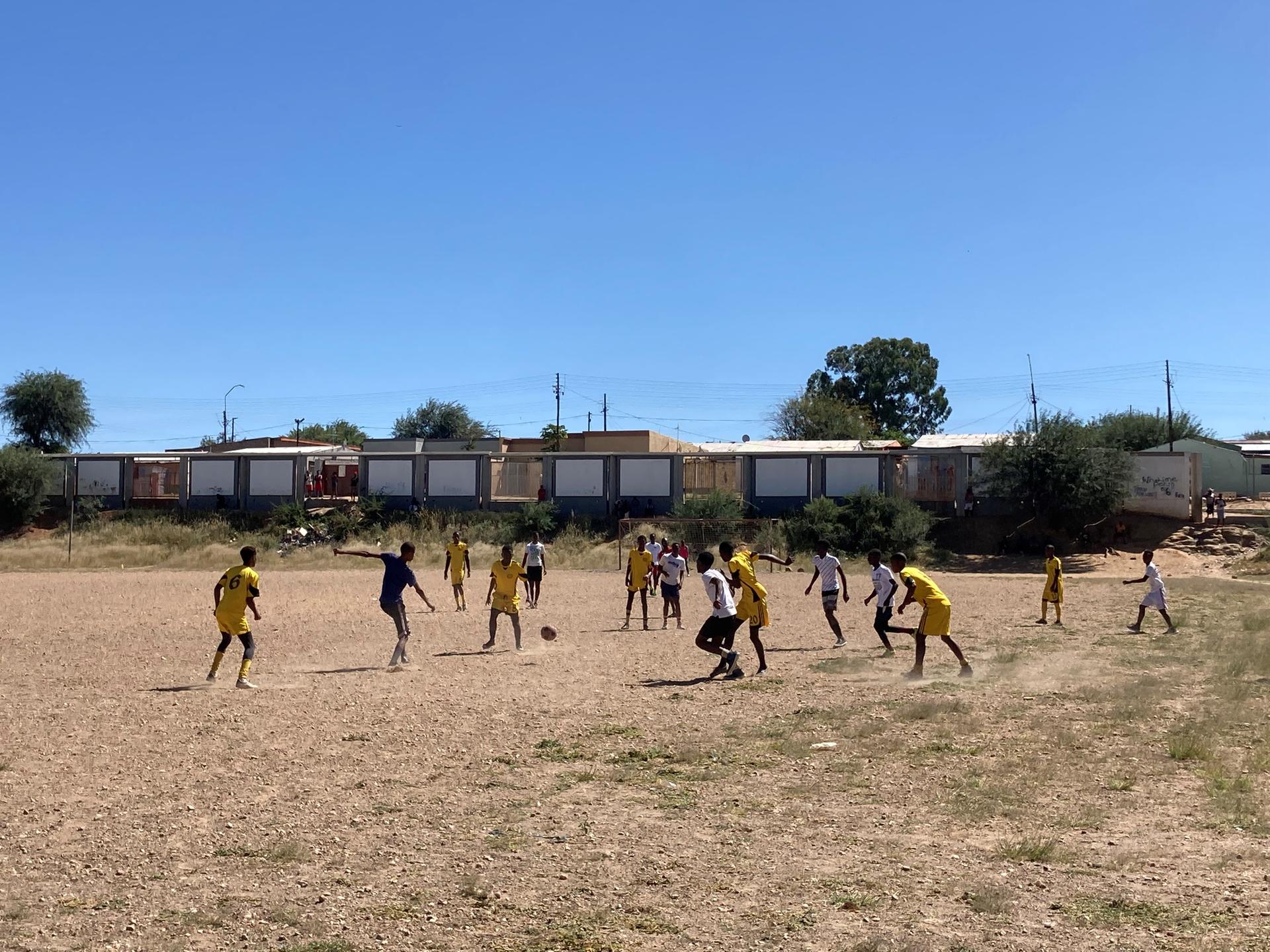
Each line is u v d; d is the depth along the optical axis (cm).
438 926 577
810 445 6544
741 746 1013
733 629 1438
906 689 1338
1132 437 6925
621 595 2956
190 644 1850
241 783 874
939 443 6419
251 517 5591
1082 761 941
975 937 555
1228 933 555
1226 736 1045
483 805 812
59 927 575
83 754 973
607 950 544
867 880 644
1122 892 621
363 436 11275
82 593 3036
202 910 599
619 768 931
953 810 792
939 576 3891
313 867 671
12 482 5556
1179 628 2088
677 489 5356
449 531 5119
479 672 1498
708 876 654
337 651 1756
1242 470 6456
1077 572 4116
